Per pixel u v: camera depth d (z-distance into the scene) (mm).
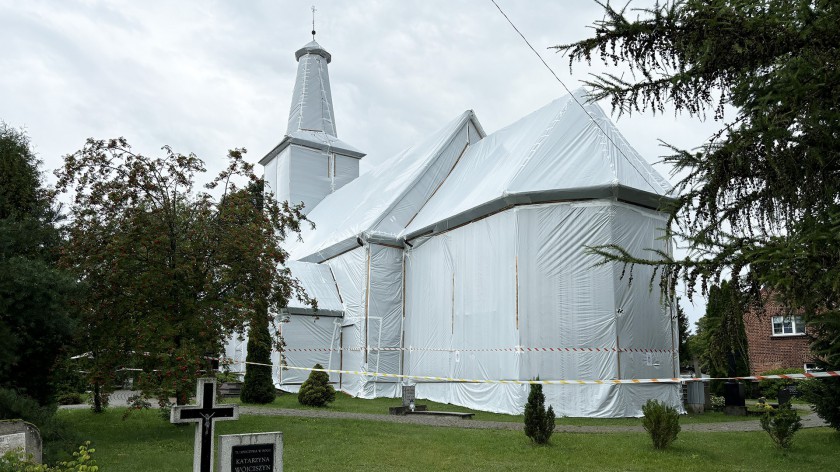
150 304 13625
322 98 43125
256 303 14062
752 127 5277
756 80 5449
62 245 13891
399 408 18641
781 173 5141
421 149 30812
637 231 20141
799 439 13625
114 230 13891
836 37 5059
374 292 26453
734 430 15398
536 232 20344
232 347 29641
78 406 21219
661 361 19891
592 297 19438
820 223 4984
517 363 19703
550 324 19734
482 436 13422
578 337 19406
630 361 19266
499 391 20297
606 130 20984
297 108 42625
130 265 13609
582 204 19984
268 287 14305
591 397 18969
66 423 12422
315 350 27172
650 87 5906
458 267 23219
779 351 29219
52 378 13344
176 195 14422
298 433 13555
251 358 21125
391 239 26906
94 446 12109
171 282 13383
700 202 5602
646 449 12023
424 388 24328
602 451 11789
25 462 7395
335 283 29078
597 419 18422
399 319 26750
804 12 5059
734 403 20047
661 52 5711
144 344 12797
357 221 29000
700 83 5750
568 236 19969
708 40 5332
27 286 11219
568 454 11461
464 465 10430
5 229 12102
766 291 5223
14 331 11758
